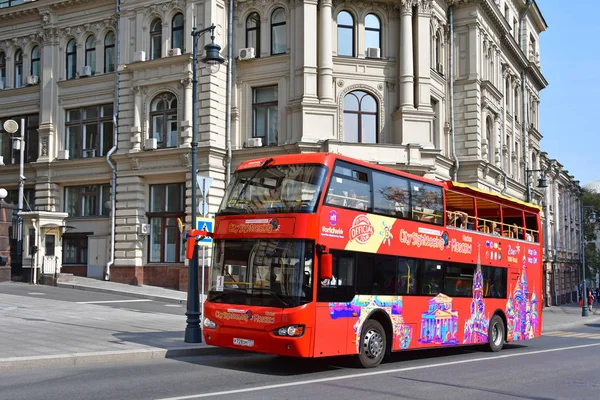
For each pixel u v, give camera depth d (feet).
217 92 105.29
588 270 291.38
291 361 47.65
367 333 45.06
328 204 42.42
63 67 121.90
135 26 112.47
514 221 67.82
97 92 117.29
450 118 121.80
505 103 150.82
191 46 106.52
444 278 53.26
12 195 127.54
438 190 54.03
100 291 96.37
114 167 111.96
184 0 107.96
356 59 106.32
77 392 32.30
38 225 102.22
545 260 197.57
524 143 165.37
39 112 123.65
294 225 41.24
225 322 42.50
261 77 107.14
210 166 102.83
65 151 118.93
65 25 121.39
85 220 116.26
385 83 107.55
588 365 50.37
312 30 103.76
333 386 36.58
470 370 45.21
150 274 107.14
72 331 54.24
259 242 42.39
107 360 43.14
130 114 111.55
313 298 40.57
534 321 67.15
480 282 58.18
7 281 102.47
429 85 107.96
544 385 39.29
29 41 126.31
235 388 35.01
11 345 45.16
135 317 67.97
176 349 47.32
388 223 47.75
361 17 107.96
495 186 134.10
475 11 122.93
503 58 147.84
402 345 48.03
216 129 104.68
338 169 43.75
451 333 53.62
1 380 35.45
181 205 106.93
